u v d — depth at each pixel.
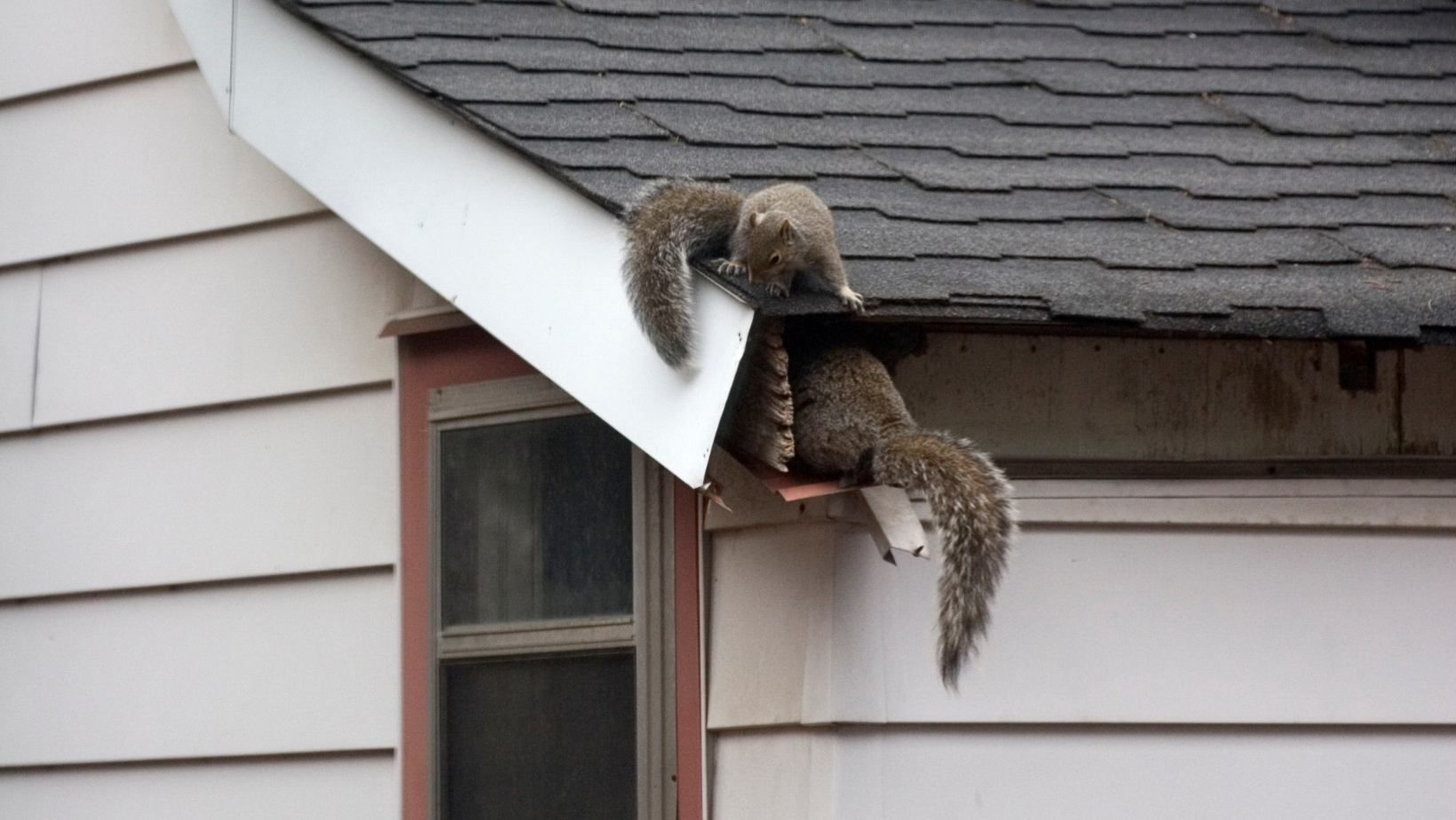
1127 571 13.35
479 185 12.96
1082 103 15.67
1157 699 13.14
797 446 12.46
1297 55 17.16
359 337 15.17
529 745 13.95
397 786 14.35
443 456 14.67
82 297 16.41
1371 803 13.33
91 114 16.67
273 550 15.22
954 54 16.41
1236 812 13.13
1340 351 13.83
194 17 14.70
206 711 15.23
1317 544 13.66
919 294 11.51
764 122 14.11
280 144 14.18
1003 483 11.91
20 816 15.80
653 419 11.62
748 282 11.37
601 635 13.63
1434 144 15.35
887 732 12.64
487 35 14.51
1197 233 13.26
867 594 12.66
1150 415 13.51
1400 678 13.54
